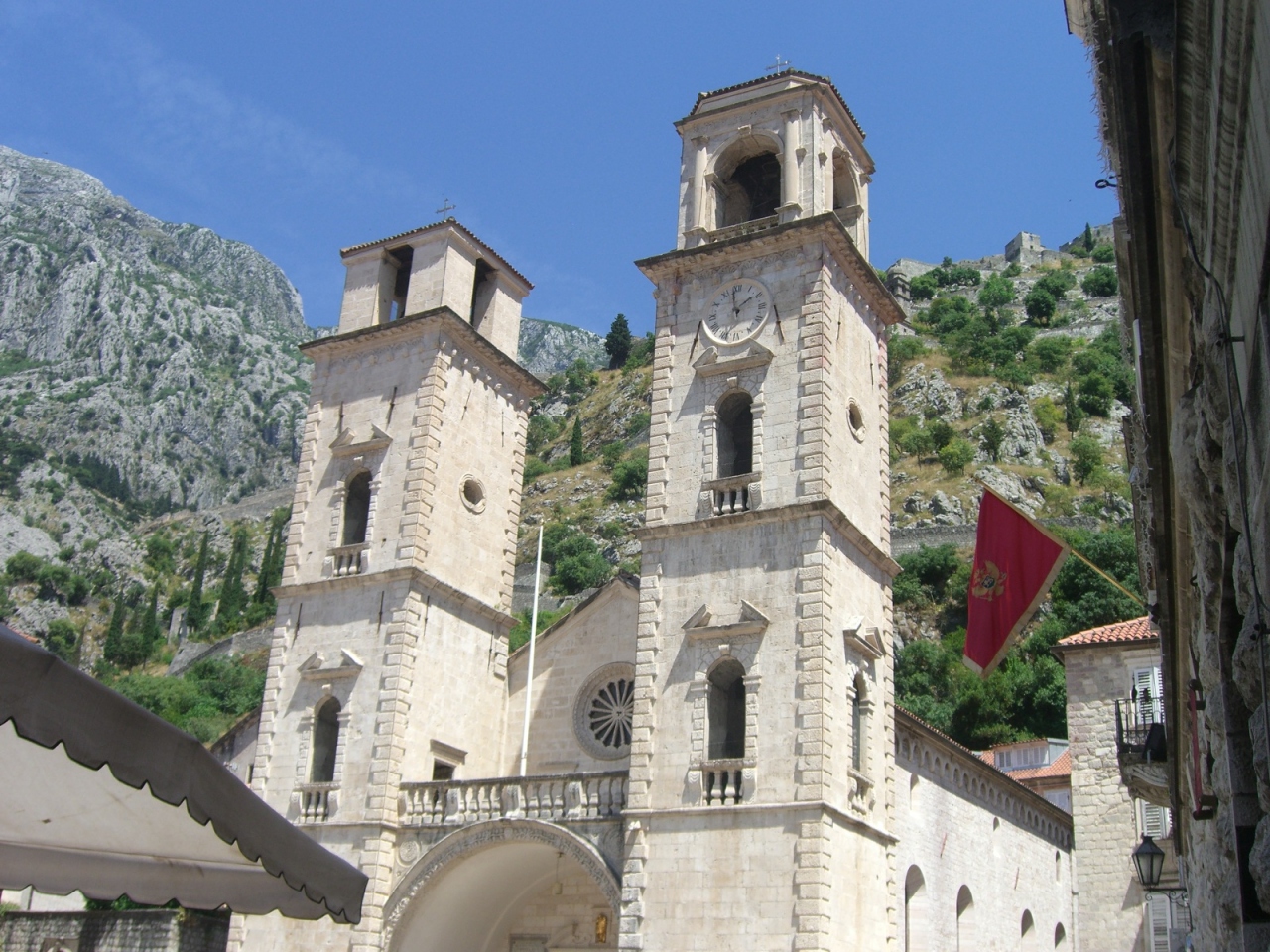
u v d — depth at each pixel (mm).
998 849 56188
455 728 48062
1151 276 16750
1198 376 14977
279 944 44188
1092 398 177000
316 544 50031
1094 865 49781
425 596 47719
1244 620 12734
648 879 38562
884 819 41250
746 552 41062
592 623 50094
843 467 42812
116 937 55406
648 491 43656
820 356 42344
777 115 47219
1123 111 14312
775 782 37875
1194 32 12039
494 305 54719
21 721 11617
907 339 198000
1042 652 106250
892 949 39906
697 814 38469
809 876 36219
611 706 48438
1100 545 112250
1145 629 51719
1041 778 69562
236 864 16484
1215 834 18750
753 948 36312
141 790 14398
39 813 15273
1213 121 11547
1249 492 11617
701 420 43781
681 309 45906
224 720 127438
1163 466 19438
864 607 42594
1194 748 22219
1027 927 58250
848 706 40062
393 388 50875
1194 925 30031
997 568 33625
